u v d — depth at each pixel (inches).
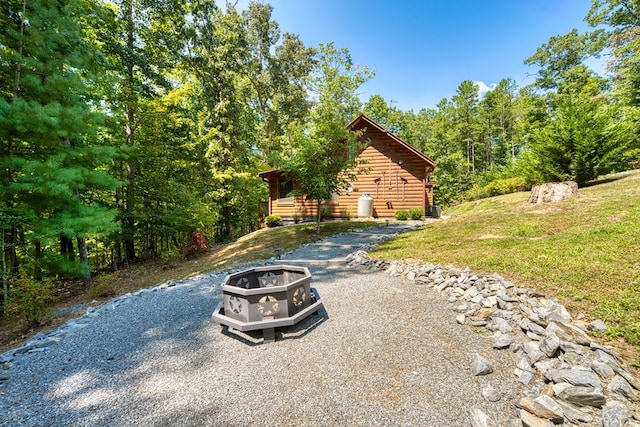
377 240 316.2
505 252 189.0
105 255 530.0
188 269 350.9
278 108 871.1
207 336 126.9
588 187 361.4
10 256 265.1
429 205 606.2
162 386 92.0
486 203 562.3
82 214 238.1
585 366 84.4
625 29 658.8
